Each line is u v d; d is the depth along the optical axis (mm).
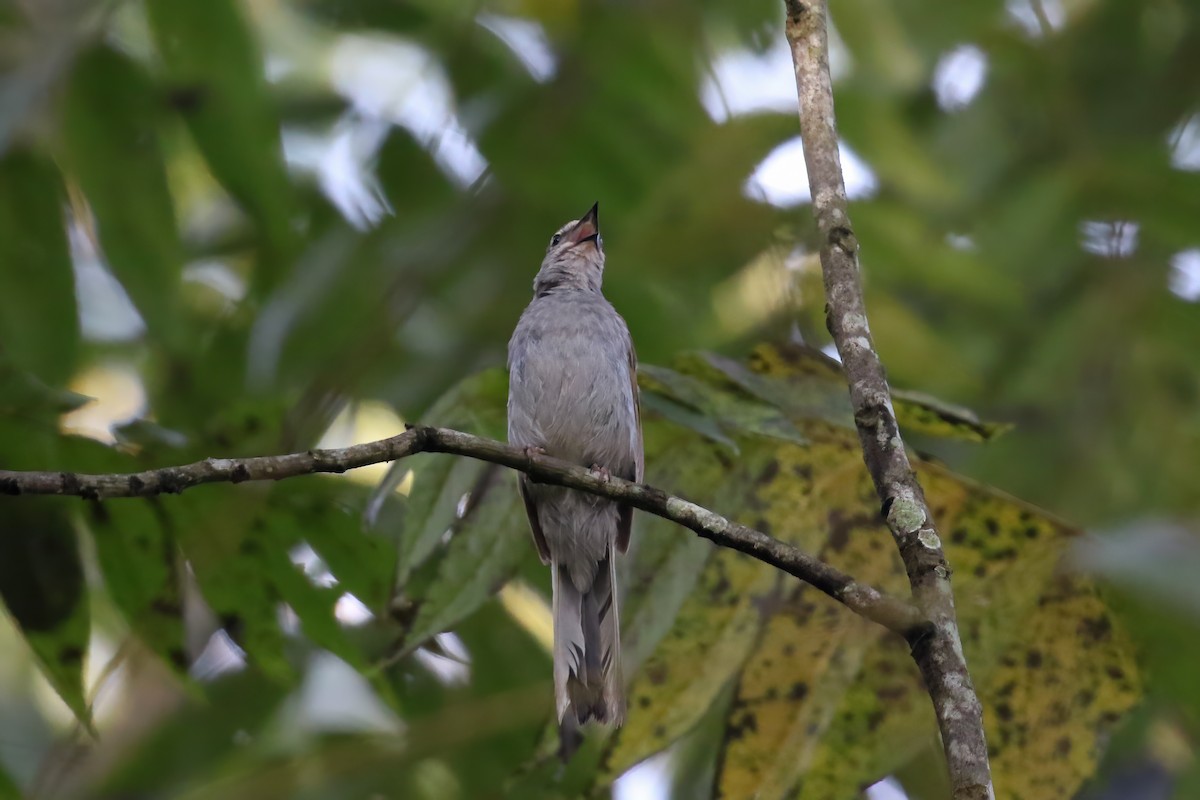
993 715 7781
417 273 12570
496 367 9844
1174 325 13102
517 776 8125
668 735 7973
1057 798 7633
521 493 8984
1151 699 10359
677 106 12195
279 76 13812
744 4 12852
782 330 11945
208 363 13094
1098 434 13094
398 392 12453
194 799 11898
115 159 10641
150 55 11273
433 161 13289
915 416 8883
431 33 13297
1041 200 13070
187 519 9430
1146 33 14203
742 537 7156
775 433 8305
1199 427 12953
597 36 12250
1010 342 13445
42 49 10352
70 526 9234
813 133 7723
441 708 12336
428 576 9797
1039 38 14031
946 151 13781
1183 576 7594
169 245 10844
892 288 12812
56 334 10578
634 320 12281
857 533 8547
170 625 9383
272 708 12586
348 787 11914
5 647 14203
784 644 8008
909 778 11273
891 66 12164
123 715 12836
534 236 12820
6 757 13258
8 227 10477
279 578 9648
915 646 6418
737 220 11719
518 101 12477
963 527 8156
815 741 7715
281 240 11461
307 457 7242
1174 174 12773
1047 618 7910
